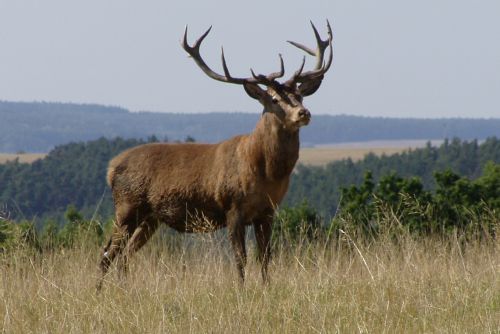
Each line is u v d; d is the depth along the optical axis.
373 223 45.03
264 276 36.50
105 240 42.06
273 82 37.47
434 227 43.50
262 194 38.03
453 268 33.91
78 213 51.81
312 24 39.53
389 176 51.34
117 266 38.59
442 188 50.78
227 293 32.38
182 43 39.16
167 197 39.91
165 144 41.00
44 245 38.12
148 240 41.28
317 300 30.53
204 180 39.06
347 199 51.06
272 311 30.20
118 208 41.12
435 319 29.53
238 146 38.62
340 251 35.28
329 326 28.55
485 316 29.22
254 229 39.25
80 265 36.22
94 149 198.12
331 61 38.94
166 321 28.66
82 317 29.41
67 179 156.38
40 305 31.27
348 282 32.91
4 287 32.50
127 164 40.84
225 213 38.97
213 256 34.62
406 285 31.88
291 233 43.66
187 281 32.91
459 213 47.41
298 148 37.94
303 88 39.06
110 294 32.62
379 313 29.70
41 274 33.62
